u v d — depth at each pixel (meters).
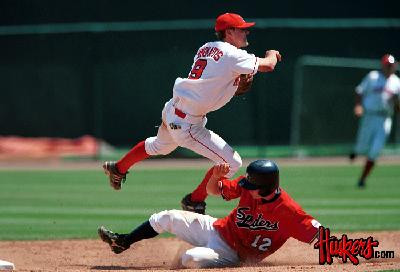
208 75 24.67
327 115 80.00
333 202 45.78
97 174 64.62
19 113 85.12
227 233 23.80
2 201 47.59
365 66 82.25
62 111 84.00
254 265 24.03
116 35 81.62
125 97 81.81
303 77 80.12
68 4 86.69
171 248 30.56
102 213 41.94
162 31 81.19
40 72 84.44
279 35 81.56
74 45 83.50
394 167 70.00
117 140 82.19
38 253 29.69
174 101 25.55
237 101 79.94
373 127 53.06
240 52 24.75
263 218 23.00
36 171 67.75
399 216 39.75
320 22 82.94
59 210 43.28
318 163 73.19
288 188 53.34
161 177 62.06
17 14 87.38
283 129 80.69
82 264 27.19
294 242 30.17
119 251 25.61
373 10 87.06
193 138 25.36
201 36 80.81
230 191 23.16
